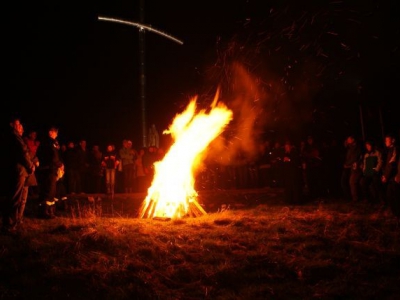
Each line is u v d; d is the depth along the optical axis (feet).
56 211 38.24
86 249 24.18
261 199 47.03
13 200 27.86
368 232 28.45
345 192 44.42
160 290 20.08
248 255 23.82
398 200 32.48
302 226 30.04
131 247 24.56
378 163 38.86
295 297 19.34
